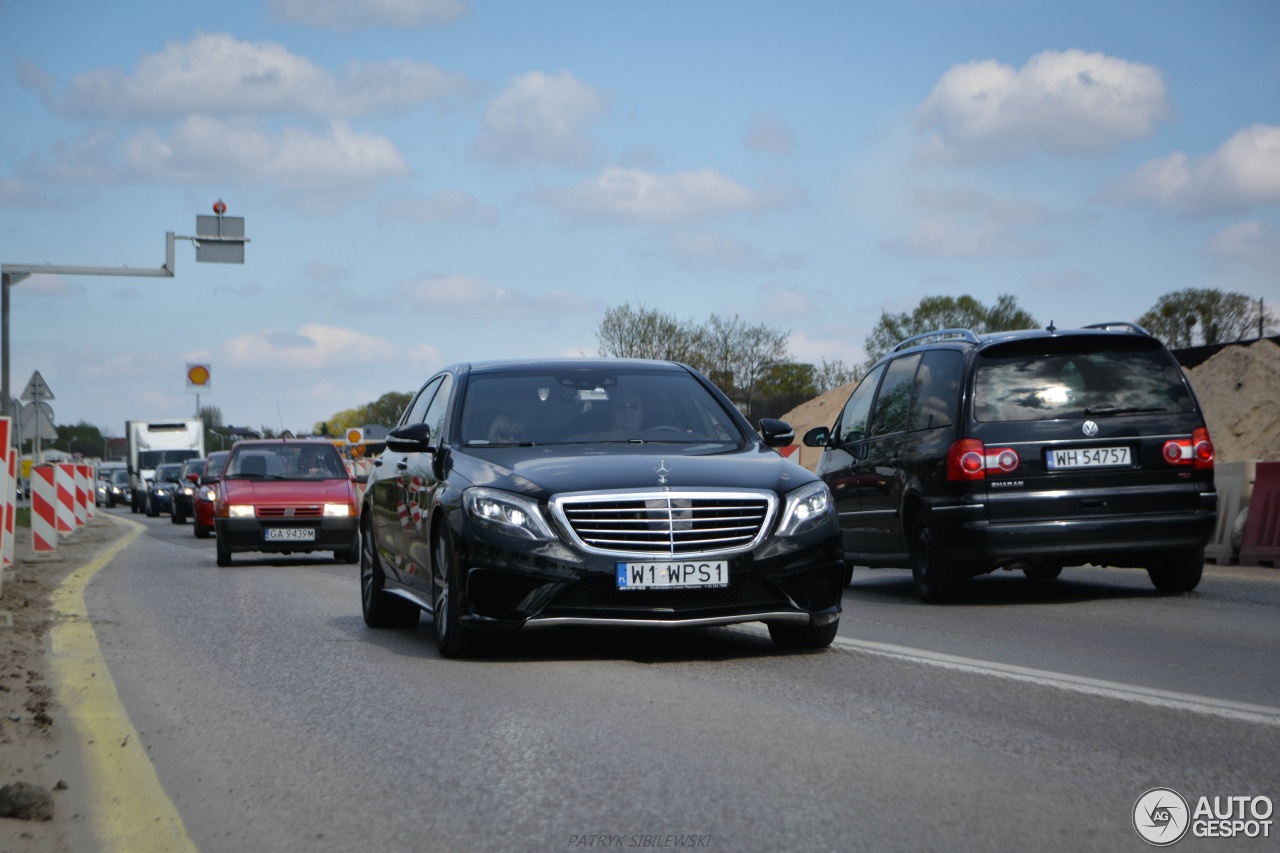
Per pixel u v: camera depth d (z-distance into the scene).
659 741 5.98
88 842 4.78
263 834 4.80
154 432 58.06
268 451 22.62
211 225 35.47
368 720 6.77
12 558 18.33
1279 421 27.06
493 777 5.44
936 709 6.66
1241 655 8.52
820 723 6.33
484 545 8.18
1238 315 69.06
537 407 9.56
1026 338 11.77
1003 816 4.70
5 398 33.91
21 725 6.81
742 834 4.54
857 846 4.37
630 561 8.04
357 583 16.53
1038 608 11.47
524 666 8.26
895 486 12.66
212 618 12.09
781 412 64.88
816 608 8.40
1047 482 11.45
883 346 74.94
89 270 34.66
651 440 9.27
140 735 6.65
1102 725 6.22
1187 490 11.58
